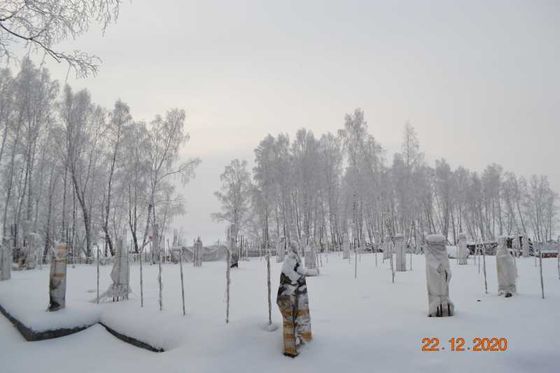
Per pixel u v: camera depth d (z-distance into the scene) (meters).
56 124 26.64
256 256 35.62
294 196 38.12
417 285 9.78
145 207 30.48
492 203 45.94
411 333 4.98
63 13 8.13
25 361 5.94
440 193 44.41
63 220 26.64
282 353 4.82
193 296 8.66
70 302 8.34
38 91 26.14
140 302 7.98
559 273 10.35
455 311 6.12
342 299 7.79
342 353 4.62
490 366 4.09
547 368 4.00
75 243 30.16
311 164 36.88
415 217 37.53
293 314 4.79
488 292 8.20
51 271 7.49
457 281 10.52
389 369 4.21
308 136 38.56
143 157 29.53
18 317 7.69
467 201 43.94
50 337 6.89
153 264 22.83
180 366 4.83
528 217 48.53
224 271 16.34
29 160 25.66
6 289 10.72
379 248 32.84
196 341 5.39
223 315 6.36
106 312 7.59
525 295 7.48
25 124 26.17
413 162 34.81
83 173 28.73
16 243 24.84
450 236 50.53
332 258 23.94
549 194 47.28
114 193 29.81
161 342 5.85
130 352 6.05
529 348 4.32
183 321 6.15
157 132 29.45
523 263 16.16
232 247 18.66
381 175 34.66
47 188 29.23
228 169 41.75
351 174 37.16
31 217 26.38
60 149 26.27
